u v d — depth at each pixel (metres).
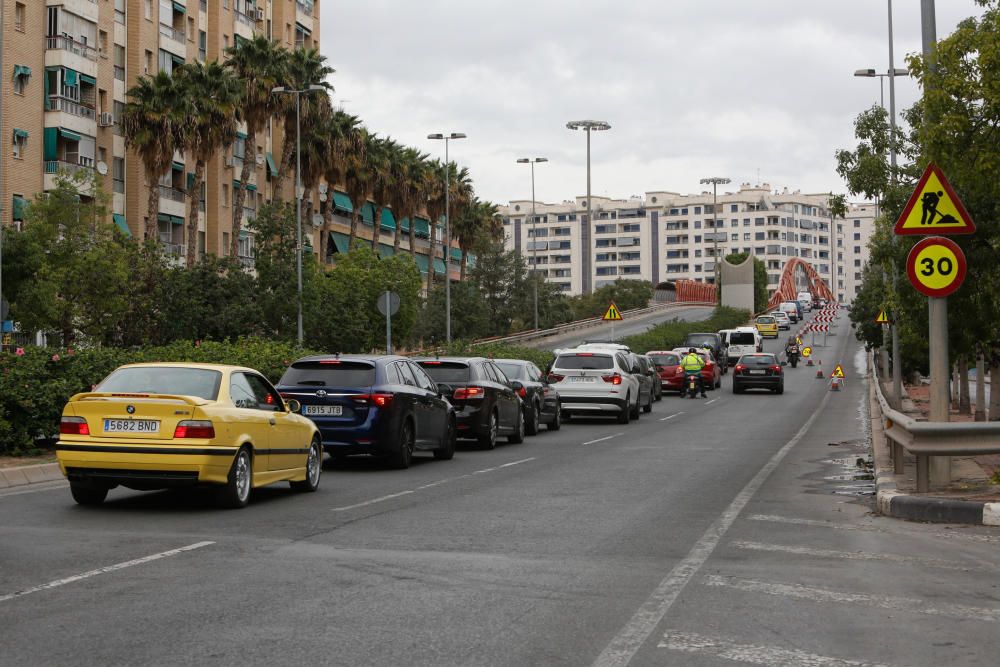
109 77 57.22
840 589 7.95
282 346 27.62
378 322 62.81
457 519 11.58
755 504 13.02
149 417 11.83
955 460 17.55
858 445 22.88
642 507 12.68
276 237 50.66
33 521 11.23
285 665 5.79
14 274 40.72
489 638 6.41
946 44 14.37
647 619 6.94
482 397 21.47
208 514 11.88
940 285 13.02
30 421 17.06
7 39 49.69
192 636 6.39
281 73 58.47
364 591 7.73
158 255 45.53
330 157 64.62
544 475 16.58
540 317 89.81
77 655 5.95
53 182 47.00
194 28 66.62
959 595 7.76
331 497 13.66
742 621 6.92
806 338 108.75
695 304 158.88
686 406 41.53
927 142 14.57
